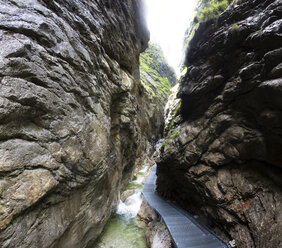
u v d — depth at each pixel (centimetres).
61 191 533
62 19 602
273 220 524
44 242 450
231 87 762
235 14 805
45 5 559
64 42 576
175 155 1083
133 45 1596
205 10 992
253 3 748
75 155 594
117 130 1319
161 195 1330
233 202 687
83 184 663
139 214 1220
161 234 893
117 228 1080
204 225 829
